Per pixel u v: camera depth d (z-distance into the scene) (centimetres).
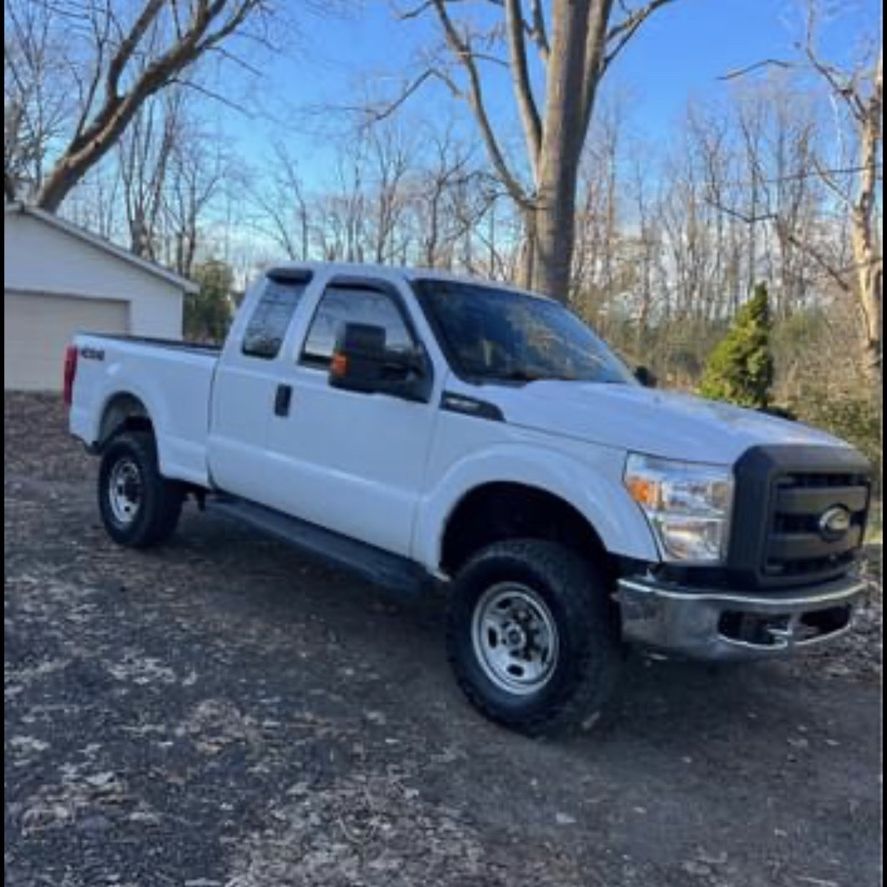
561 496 418
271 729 418
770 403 1625
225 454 597
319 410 531
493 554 442
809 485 417
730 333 1694
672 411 436
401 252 4138
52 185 1914
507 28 1317
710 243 4003
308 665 498
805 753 451
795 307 2514
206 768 378
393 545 492
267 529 564
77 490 940
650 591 390
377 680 485
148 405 668
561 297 1142
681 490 392
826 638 426
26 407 1641
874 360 1523
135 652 495
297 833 338
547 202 1135
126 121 1820
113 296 2136
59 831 325
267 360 574
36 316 2033
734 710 496
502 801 375
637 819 372
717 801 394
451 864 327
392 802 365
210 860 316
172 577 634
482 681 444
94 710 421
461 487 454
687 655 389
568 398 441
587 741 436
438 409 471
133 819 337
